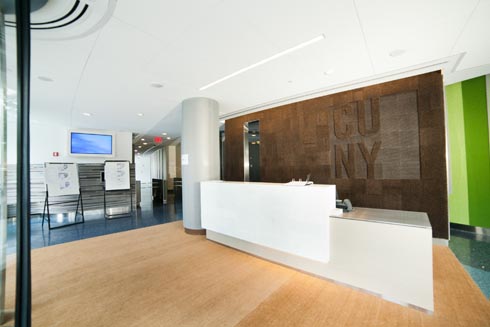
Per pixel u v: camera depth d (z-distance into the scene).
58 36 2.51
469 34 2.73
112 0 2.01
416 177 3.96
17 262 1.67
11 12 1.69
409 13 2.34
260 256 3.50
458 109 4.96
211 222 4.21
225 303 2.35
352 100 4.63
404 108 4.07
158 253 3.75
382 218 2.54
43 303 2.38
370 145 4.41
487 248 3.85
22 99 1.68
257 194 3.38
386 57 3.28
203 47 2.88
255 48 2.94
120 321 2.09
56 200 6.69
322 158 5.05
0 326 1.84
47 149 7.09
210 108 4.95
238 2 2.11
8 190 1.77
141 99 4.85
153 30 2.49
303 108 5.35
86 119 6.46
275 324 2.03
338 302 2.34
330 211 2.76
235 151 7.02
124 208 7.62
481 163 4.69
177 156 13.79
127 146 8.53
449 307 2.20
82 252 3.82
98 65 3.26
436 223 3.79
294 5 2.18
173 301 2.39
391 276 2.33
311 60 3.32
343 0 2.13
